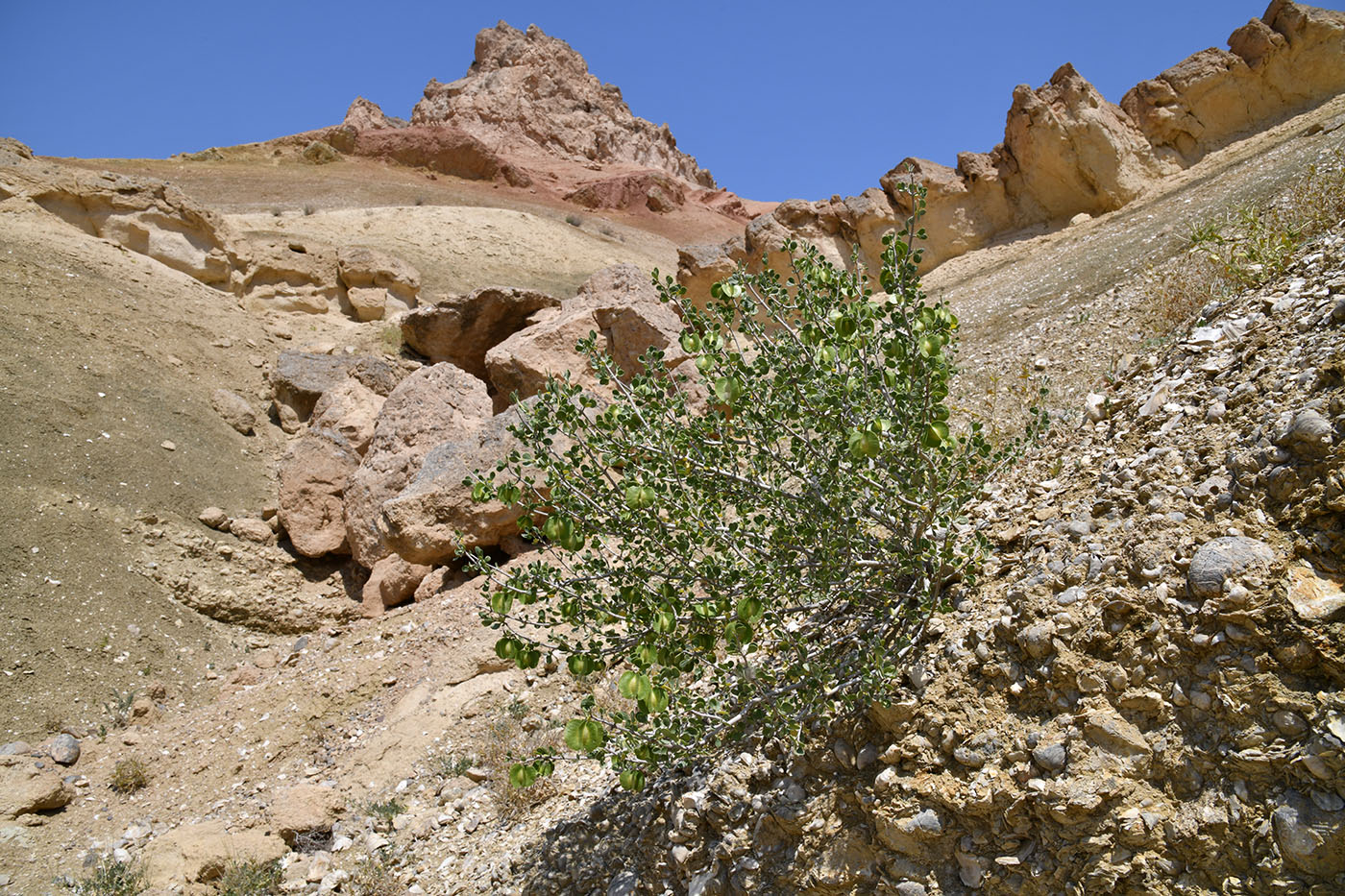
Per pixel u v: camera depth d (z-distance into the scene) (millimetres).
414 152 62719
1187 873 2562
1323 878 2350
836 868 3152
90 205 16938
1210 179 16484
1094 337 8336
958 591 3668
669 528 3900
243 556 10234
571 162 76688
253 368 15328
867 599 3826
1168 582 2939
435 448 9609
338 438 10961
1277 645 2621
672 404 3895
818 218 19250
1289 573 2715
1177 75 19500
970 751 3000
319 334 18016
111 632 8508
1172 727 2734
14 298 13133
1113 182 18578
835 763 3404
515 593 3709
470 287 28484
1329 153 11117
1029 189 19438
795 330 3725
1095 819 2701
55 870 5703
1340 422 2895
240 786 6551
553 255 36844
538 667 6504
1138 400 4176
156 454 11422
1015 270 16391
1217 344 4062
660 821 3955
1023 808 2828
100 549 9391
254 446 13055
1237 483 3102
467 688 6664
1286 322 3785
